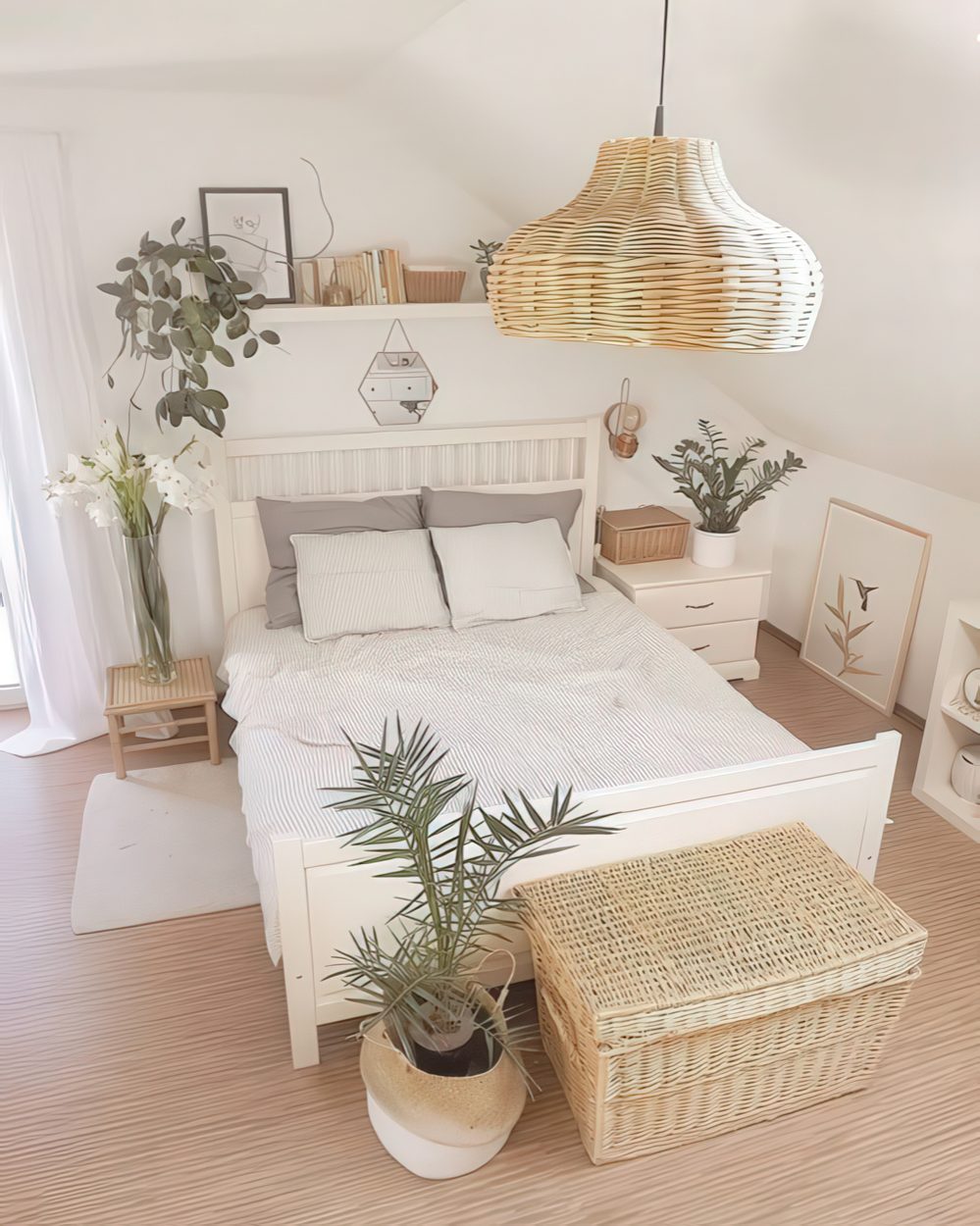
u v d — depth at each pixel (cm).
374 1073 221
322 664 356
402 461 424
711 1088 228
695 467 442
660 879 248
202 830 347
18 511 374
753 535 501
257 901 316
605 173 179
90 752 400
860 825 279
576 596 405
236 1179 225
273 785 282
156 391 386
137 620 371
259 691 338
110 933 303
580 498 438
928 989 281
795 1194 222
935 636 408
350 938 241
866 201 224
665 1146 233
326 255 391
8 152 337
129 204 364
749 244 159
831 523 458
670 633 418
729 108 221
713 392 463
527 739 306
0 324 355
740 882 247
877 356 305
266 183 376
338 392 408
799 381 374
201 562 411
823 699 448
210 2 204
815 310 168
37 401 362
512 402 434
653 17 203
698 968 218
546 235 174
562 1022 229
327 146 378
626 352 442
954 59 166
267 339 362
